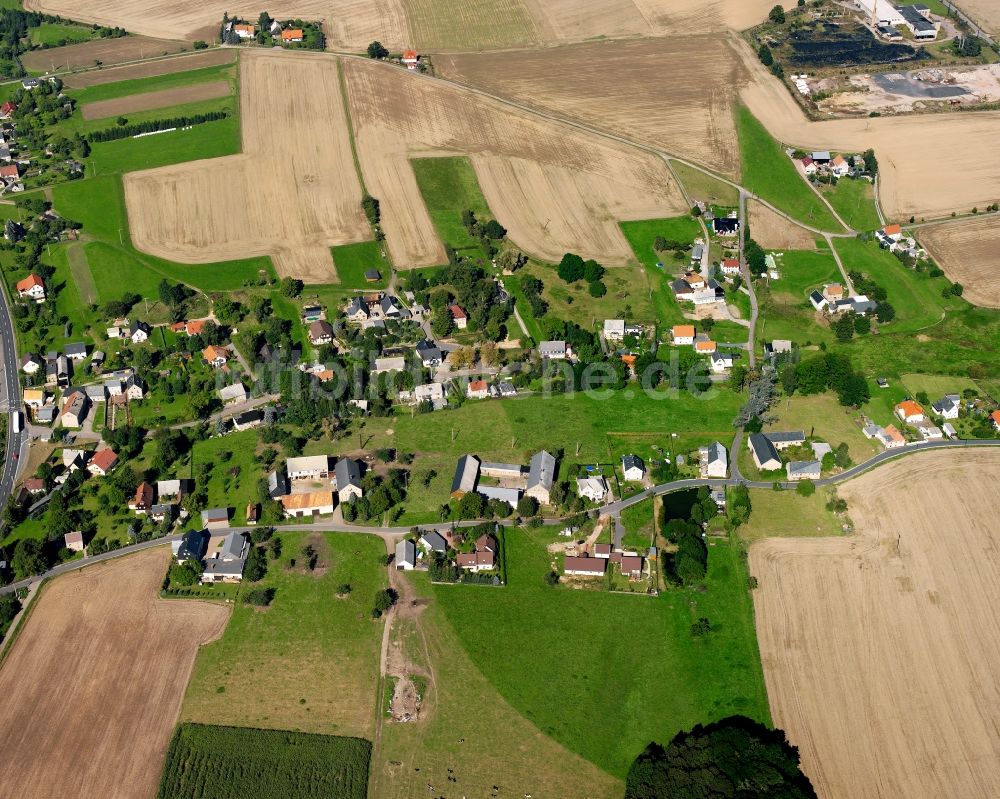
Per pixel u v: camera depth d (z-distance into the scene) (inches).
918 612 6934.1
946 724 6220.5
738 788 5644.7
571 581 7214.6
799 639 6756.9
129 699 6481.3
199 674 6628.9
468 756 6117.1
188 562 7293.3
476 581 7209.6
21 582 7322.8
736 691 6441.9
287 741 6186.0
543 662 6653.5
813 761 6023.6
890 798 5831.7
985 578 7175.2
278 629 6919.3
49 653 6781.5
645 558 7347.4
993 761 6013.8
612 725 6279.5
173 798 5885.8
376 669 6633.9
